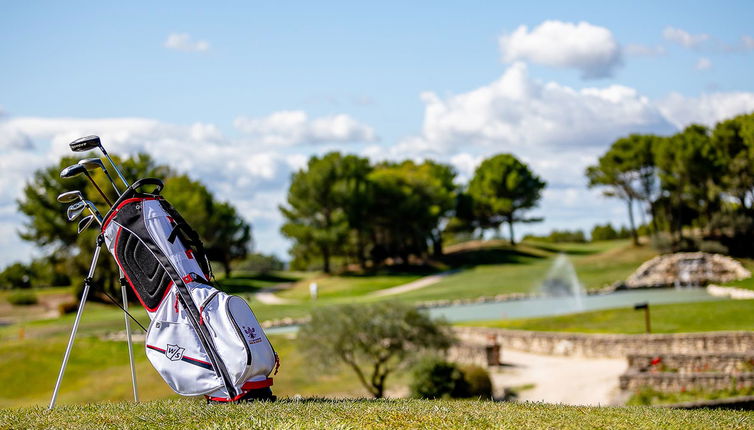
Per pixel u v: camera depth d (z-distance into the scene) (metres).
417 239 94.81
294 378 33.44
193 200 79.56
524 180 104.19
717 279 66.62
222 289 7.82
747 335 30.53
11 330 56.94
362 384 32.28
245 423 6.43
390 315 30.31
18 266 95.75
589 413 7.83
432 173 103.44
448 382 26.95
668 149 79.44
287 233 88.62
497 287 71.06
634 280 68.69
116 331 47.44
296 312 60.09
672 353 29.67
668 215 85.31
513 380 30.14
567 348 35.19
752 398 17.56
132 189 7.80
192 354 7.48
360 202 86.31
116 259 7.75
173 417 6.89
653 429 6.95
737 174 78.56
